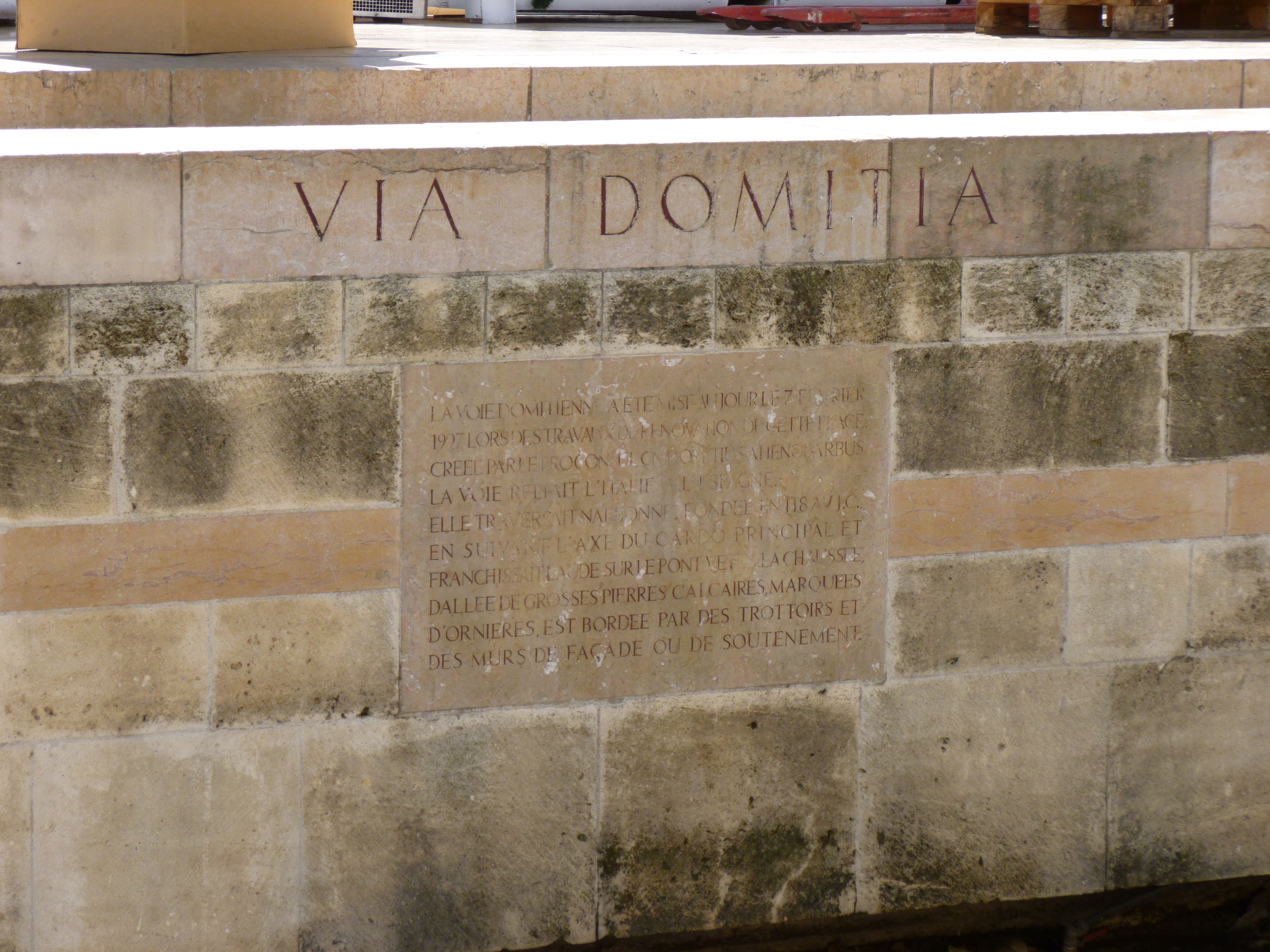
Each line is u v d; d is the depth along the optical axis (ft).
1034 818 17.93
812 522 16.75
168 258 14.70
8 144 14.98
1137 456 17.39
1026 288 16.72
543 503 16.07
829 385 16.51
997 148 16.33
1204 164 16.81
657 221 15.75
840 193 16.08
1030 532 17.29
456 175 15.21
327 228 15.02
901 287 16.44
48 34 23.34
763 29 41.37
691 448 16.30
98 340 14.70
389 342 15.39
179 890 15.88
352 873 16.29
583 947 17.02
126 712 15.44
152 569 15.25
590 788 16.74
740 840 17.20
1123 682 17.88
